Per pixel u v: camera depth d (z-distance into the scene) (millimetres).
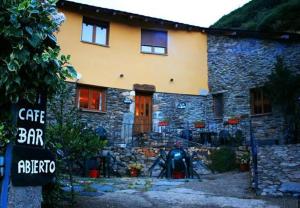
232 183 7699
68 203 4992
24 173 2760
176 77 14516
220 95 14508
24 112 2828
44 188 4055
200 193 6527
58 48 3100
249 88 13609
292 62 12664
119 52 13844
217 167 10547
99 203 5270
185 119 14234
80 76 12836
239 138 12633
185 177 9359
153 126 13891
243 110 13609
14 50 2635
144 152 10711
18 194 2705
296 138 11336
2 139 2637
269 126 12680
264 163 7785
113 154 10453
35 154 2883
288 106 11867
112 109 13328
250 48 13930
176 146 11125
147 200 5762
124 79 13742
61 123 4715
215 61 14867
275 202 5785
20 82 2719
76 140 4660
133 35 14266
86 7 13039
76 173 9414
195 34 15195
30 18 2727
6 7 2666
